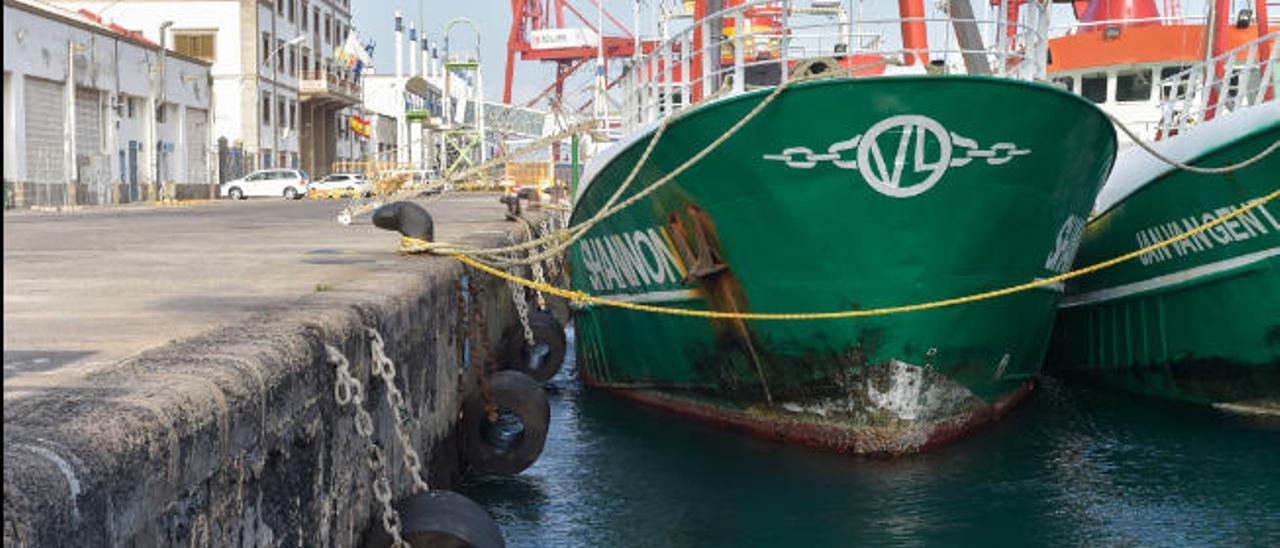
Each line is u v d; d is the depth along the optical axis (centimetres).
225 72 5122
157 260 933
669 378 1006
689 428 966
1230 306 984
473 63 3788
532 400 823
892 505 731
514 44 6262
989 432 887
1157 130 1206
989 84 707
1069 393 1133
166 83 4288
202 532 315
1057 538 671
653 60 979
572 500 768
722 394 933
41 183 3256
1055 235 843
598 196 1016
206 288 682
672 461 855
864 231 759
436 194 3288
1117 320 1124
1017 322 853
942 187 743
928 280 775
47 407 287
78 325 504
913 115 713
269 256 968
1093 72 1311
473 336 909
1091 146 806
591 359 1201
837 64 725
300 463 414
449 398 798
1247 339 985
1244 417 1003
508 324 1388
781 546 665
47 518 229
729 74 1020
